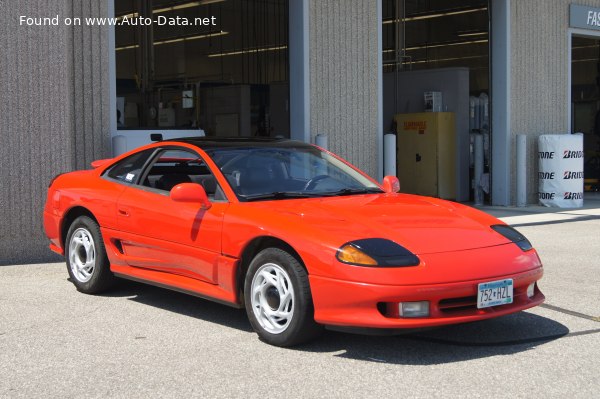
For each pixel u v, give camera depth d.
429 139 17.00
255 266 5.03
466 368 4.48
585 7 17.31
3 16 8.12
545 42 16.48
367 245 4.64
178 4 21.45
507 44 15.55
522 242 5.16
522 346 4.95
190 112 19.86
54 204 6.90
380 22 13.05
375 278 4.49
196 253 5.50
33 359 4.71
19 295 6.60
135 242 6.07
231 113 20.31
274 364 4.58
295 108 12.15
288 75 12.24
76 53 9.29
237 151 5.93
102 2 9.45
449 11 24.17
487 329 5.38
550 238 10.55
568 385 4.17
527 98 16.16
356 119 12.76
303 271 4.78
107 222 6.32
